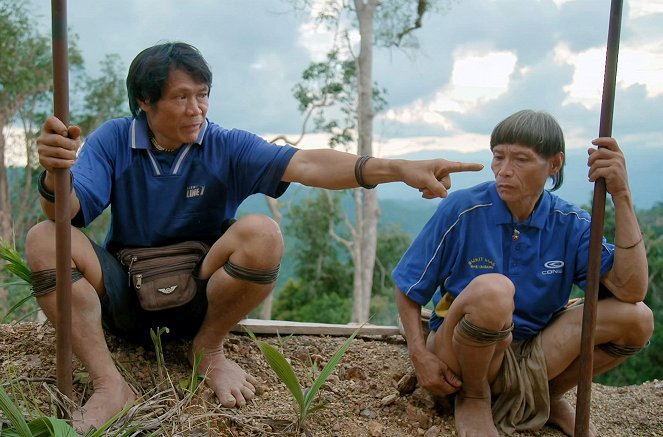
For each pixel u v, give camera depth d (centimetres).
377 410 314
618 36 256
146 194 302
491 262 302
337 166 297
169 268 300
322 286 2877
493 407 308
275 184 307
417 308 313
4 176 2134
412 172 281
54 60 232
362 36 2150
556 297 305
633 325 287
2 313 856
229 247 288
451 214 308
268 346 270
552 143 284
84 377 297
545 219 301
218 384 300
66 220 241
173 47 286
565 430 312
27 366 309
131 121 304
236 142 310
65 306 246
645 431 334
